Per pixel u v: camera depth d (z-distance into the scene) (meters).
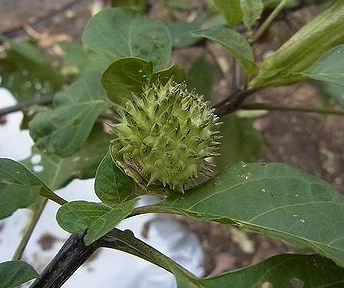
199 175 0.15
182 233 0.44
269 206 0.14
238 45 0.17
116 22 0.19
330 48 0.17
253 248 0.46
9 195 0.14
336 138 0.52
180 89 0.15
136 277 0.40
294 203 0.14
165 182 0.15
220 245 0.46
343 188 0.50
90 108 0.19
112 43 0.18
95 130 0.21
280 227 0.14
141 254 0.14
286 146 0.52
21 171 0.15
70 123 0.19
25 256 0.41
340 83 0.16
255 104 0.20
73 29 0.55
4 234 0.41
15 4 0.55
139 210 0.14
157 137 0.15
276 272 0.14
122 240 0.14
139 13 0.19
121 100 0.17
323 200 0.14
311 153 0.52
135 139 0.15
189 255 0.44
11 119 0.44
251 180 0.15
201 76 0.30
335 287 0.13
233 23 0.19
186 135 0.15
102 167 0.15
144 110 0.15
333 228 0.14
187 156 0.15
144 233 0.43
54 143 0.19
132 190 0.15
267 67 0.18
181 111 0.15
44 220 0.42
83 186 0.40
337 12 0.17
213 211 0.14
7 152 0.43
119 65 0.16
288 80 0.18
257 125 0.53
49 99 0.28
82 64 0.33
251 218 0.14
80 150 0.21
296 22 0.35
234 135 0.31
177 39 0.28
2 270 0.14
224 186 0.15
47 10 0.55
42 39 0.53
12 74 0.35
